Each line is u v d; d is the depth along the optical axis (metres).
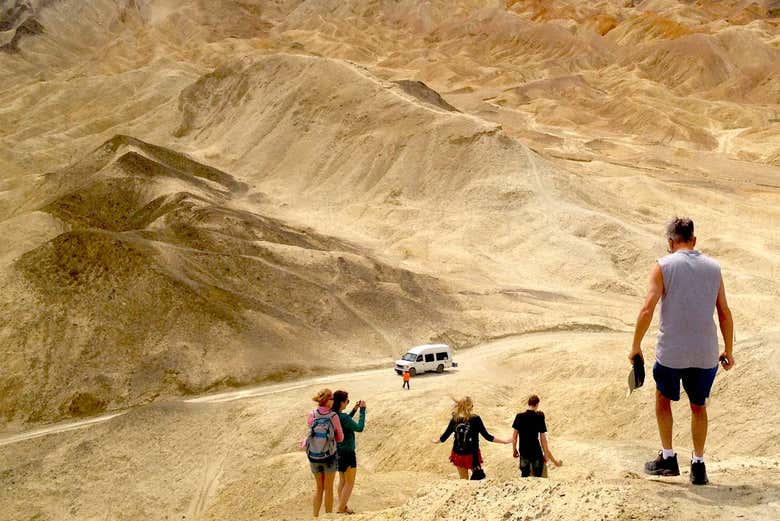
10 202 86.81
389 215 83.81
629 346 40.56
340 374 46.72
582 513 6.77
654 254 70.69
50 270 50.88
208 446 37.06
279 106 107.81
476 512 8.02
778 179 112.31
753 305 54.41
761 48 195.25
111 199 76.94
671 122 151.75
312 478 28.11
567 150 132.62
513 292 63.22
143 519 33.16
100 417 42.44
